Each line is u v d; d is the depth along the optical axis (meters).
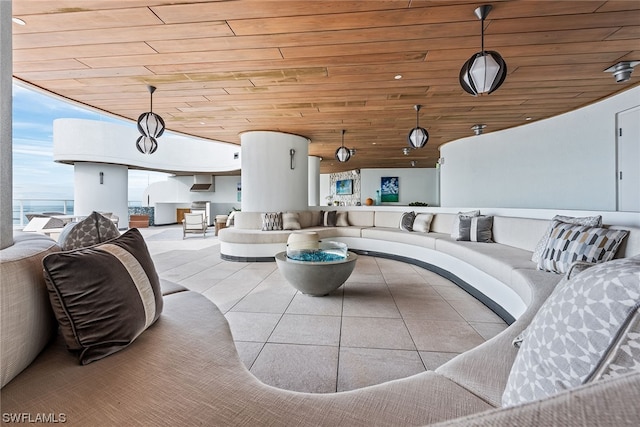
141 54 2.59
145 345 1.10
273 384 1.57
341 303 2.81
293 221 5.36
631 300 0.57
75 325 0.98
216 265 4.55
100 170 9.73
